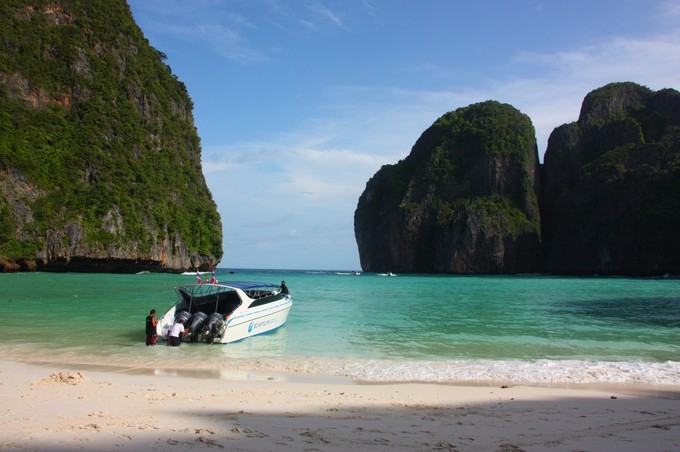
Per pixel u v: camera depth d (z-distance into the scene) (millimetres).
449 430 6531
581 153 123312
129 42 86562
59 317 20062
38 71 69562
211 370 11547
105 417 6668
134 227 68875
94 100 73750
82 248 62375
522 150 124125
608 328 19062
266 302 17562
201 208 86688
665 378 10781
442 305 28547
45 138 65812
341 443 5812
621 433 6516
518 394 9156
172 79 95938
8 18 69750
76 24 77750
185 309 17188
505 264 114438
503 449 5730
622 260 99062
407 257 124875
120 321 19016
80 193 65500
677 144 105875
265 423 6672
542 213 126250
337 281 64250
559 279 78438
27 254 59000
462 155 129625
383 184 143750
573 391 9500
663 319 22234
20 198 60031
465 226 116000
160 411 7160
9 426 6086
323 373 11305
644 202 101312
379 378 10805
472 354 13766
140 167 75125
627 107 126688
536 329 18656
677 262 91188
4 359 12406
